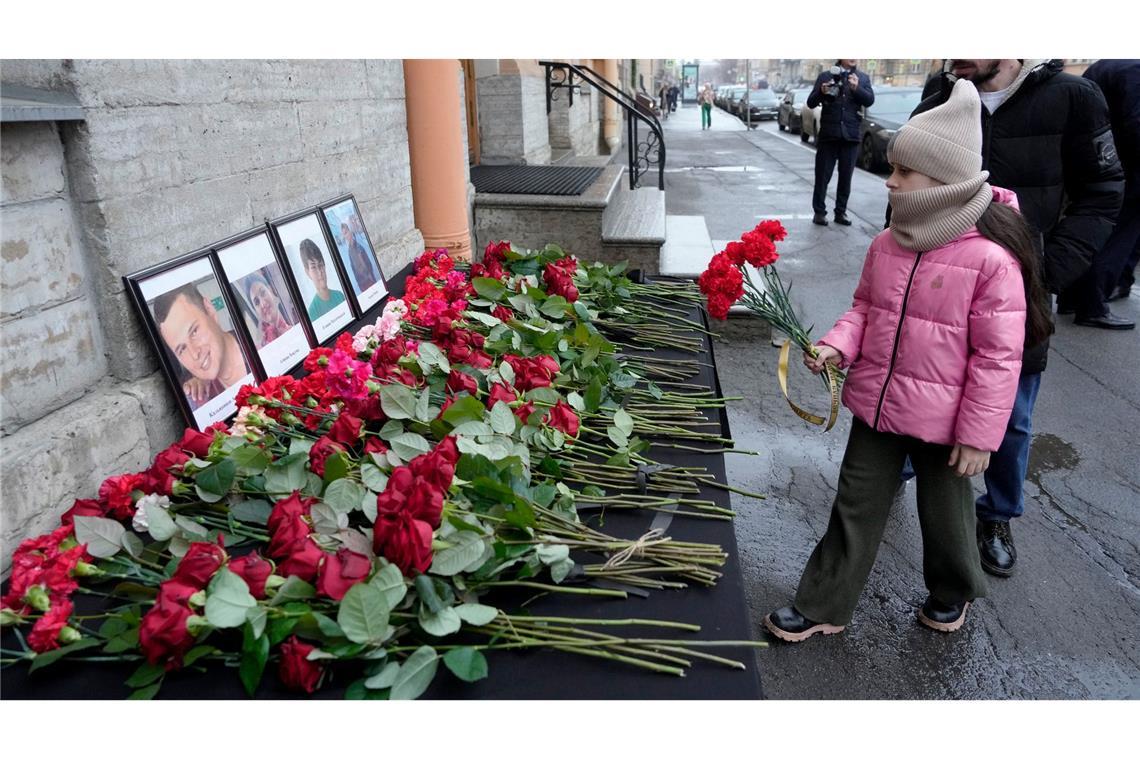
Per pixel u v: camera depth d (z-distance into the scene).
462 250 4.80
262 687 1.26
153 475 1.65
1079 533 3.34
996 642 2.67
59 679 1.29
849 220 9.44
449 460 1.58
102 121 1.90
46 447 1.69
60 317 1.83
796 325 2.44
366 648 1.26
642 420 2.21
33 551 1.44
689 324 3.19
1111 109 3.86
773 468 3.90
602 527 1.72
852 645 2.65
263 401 1.96
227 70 2.49
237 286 2.43
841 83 8.90
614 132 17.64
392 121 4.07
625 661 1.33
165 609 1.22
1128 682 2.50
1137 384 4.90
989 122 2.72
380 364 2.17
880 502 2.42
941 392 2.16
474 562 1.37
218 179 2.45
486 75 8.27
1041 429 4.29
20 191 1.71
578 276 3.20
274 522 1.42
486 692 1.27
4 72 1.69
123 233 1.98
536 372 2.13
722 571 1.60
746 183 13.22
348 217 3.40
